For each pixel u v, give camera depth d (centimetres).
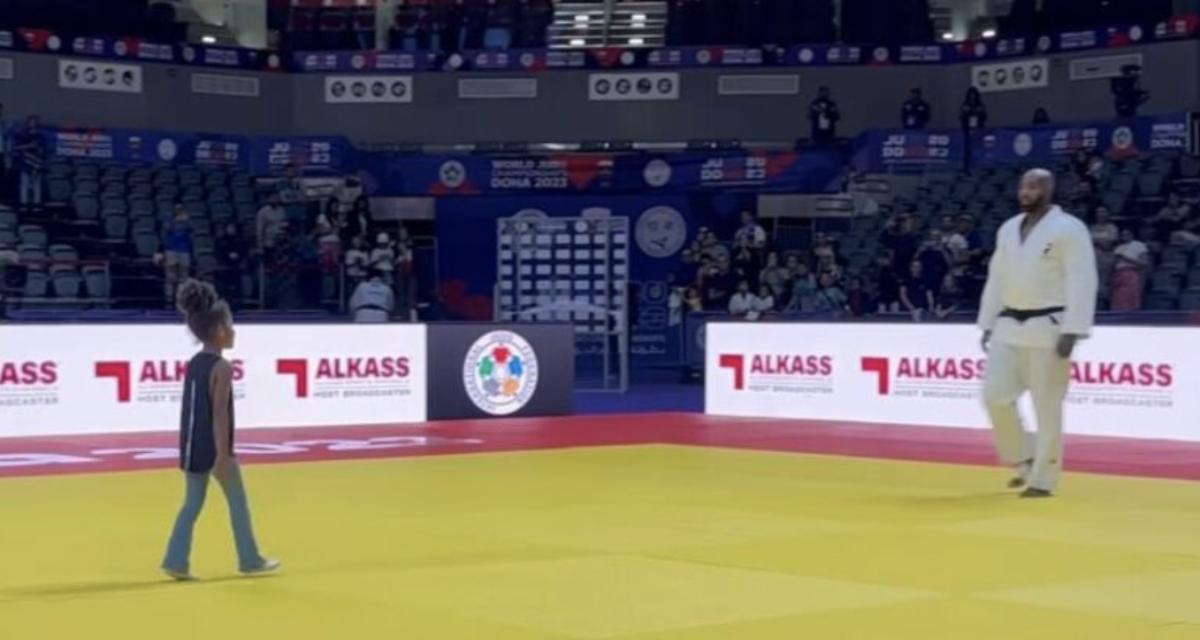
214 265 3206
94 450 1806
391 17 3816
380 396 2209
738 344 2361
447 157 3506
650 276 3478
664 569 984
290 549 1066
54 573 966
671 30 3753
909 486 1455
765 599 880
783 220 3450
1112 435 2002
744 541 1104
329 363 2169
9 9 3519
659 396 2945
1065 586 923
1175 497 1367
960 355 2122
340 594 894
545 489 1430
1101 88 3444
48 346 2000
